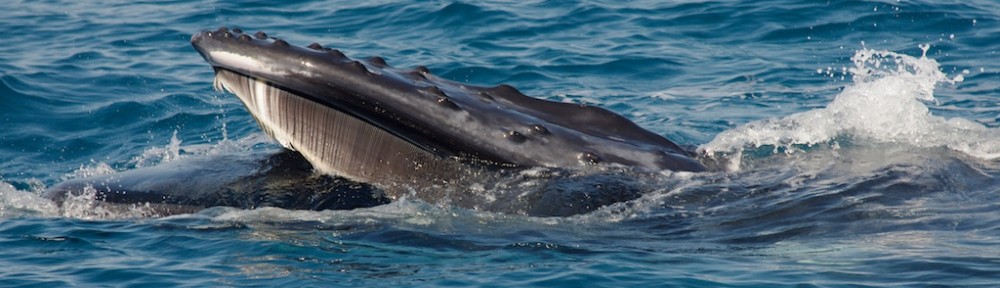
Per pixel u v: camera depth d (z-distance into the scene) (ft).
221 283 116.47
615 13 288.92
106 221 135.03
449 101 128.26
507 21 282.56
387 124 128.16
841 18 275.18
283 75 127.54
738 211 126.11
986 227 118.62
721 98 220.02
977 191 127.85
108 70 244.63
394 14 292.81
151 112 213.46
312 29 286.66
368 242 124.16
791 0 287.07
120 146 196.54
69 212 138.41
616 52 256.52
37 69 242.37
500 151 128.36
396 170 130.93
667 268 115.44
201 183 136.05
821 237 119.96
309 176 134.10
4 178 177.17
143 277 119.14
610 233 123.65
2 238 131.44
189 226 130.31
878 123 149.38
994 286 104.99
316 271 117.91
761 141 146.61
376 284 114.21
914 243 116.16
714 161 138.62
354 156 131.75
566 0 299.58
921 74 201.36
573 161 129.29
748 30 273.33
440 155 129.80
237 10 304.71
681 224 124.57
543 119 132.57
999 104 204.95
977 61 241.55
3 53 258.98
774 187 130.72
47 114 212.23
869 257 114.32
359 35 280.10
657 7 292.40
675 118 204.44
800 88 227.20
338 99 127.34
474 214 127.13
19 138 199.72
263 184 134.10
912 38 262.26
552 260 118.62
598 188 127.65
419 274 116.37
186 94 224.53
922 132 147.33
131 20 295.89
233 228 128.67
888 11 276.41
